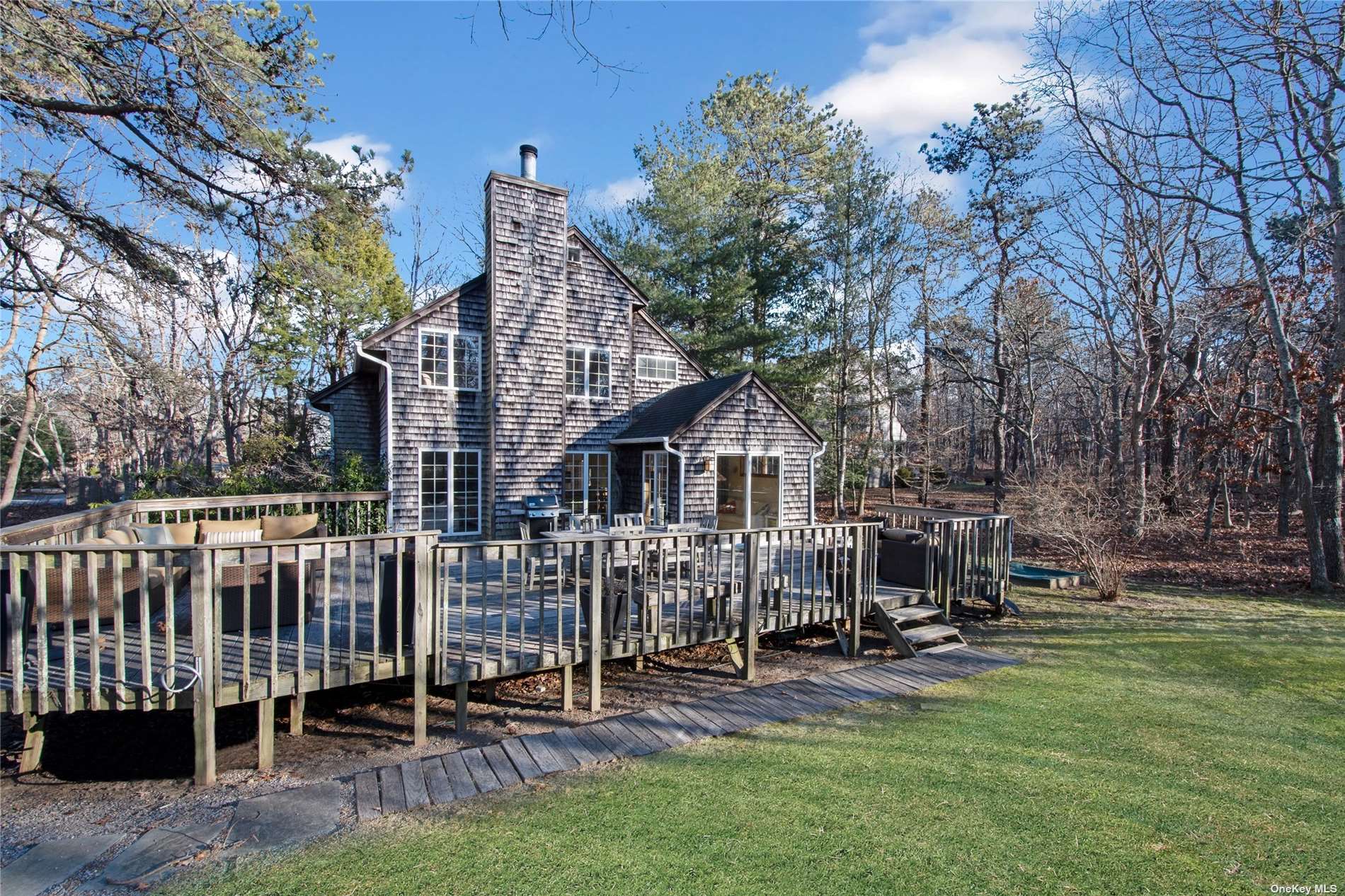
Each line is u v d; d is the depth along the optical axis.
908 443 21.27
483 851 3.22
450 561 4.81
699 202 20.88
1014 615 8.58
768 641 7.50
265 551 4.23
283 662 4.61
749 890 2.88
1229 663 6.44
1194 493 17.33
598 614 5.32
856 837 3.31
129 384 18.45
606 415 14.11
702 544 6.69
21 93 6.93
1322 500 10.62
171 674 4.04
